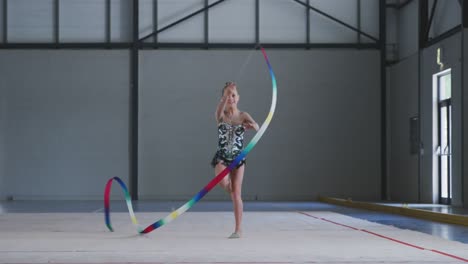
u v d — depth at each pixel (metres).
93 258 5.83
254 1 22.80
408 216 13.42
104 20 22.66
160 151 22.62
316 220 11.29
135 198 22.48
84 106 22.61
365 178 22.67
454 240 8.05
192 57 22.70
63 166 22.53
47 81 22.61
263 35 22.78
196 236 8.02
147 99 22.62
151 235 8.17
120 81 22.62
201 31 22.72
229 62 22.73
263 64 22.75
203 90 22.70
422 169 19.73
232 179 7.73
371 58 22.73
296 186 22.67
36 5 22.61
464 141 16.53
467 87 16.56
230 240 7.48
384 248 6.67
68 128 22.58
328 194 22.67
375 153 22.70
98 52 22.61
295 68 22.78
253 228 9.41
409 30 21.47
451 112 17.31
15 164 22.52
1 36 22.55
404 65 21.27
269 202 20.86
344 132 22.70
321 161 22.69
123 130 22.61
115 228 9.42
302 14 22.81
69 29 22.59
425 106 19.48
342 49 22.84
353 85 22.77
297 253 6.18
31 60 22.56
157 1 22.64
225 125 7.66
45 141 22.55
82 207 17.19
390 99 22.66
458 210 14.53
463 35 16.62
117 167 22.56
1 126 22.53
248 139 22.66
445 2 18.42
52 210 15.55
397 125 21.94
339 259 5.76
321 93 22.77
